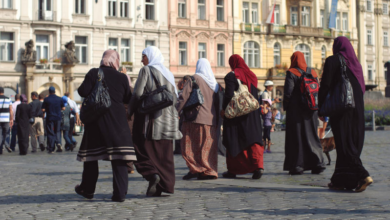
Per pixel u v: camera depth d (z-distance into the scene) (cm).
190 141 1014
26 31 4509
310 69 1092
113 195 756
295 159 1077
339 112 797
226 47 5534
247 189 873
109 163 1449
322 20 6256
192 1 5325
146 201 761
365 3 6706
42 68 4531
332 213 642
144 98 780
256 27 5691
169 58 5188
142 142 789
